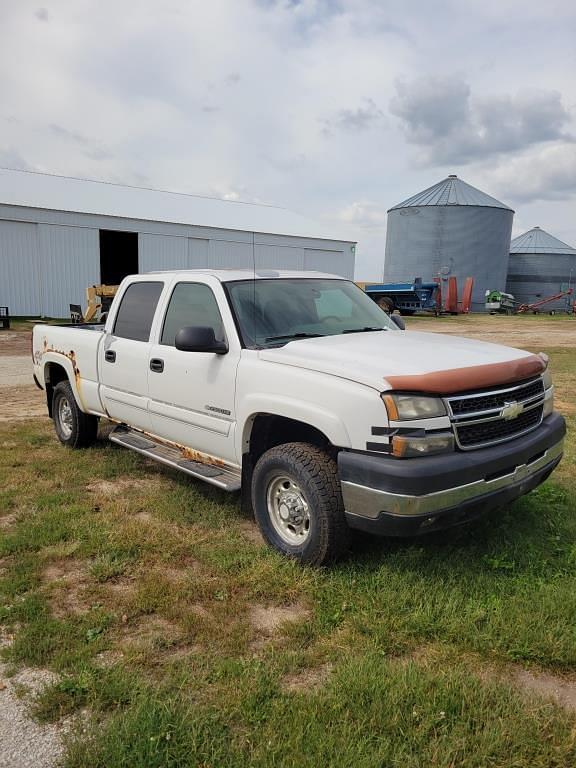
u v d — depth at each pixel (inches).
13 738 97.5
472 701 103.5
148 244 1168.2
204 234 1231.5
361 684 106.2
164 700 104.1
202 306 187.3
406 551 154.3
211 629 126.0
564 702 105.3
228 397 169.8
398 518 131.0
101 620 129.1
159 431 205.5
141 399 209.0
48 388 275.1
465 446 139.0
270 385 156.0
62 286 1088.2
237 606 134.1
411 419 132.4
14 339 740.7
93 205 1173.1
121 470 231.1
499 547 158.4
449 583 140.8
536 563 150.6
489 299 1727.4
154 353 199.6
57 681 110.7
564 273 2031.3
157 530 175.0
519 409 149.4
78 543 166.6
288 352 158.7
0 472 227.8
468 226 1754.4
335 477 145.1
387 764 91.3
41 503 196.1
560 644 117.6
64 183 1321.4
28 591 142.9
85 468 233.5
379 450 133.8
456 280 1736.0
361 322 195.9
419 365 141.3
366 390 135.6
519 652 116.6
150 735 95.6
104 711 103.7
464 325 1218.0
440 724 98.7
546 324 1279.5
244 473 171.6
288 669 113.7
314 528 145.3
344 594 137.6
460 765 91.0
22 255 1048.8
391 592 136.6
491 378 143.8
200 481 219.9
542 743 94.9
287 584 143.1
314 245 1387.8
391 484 130.3
